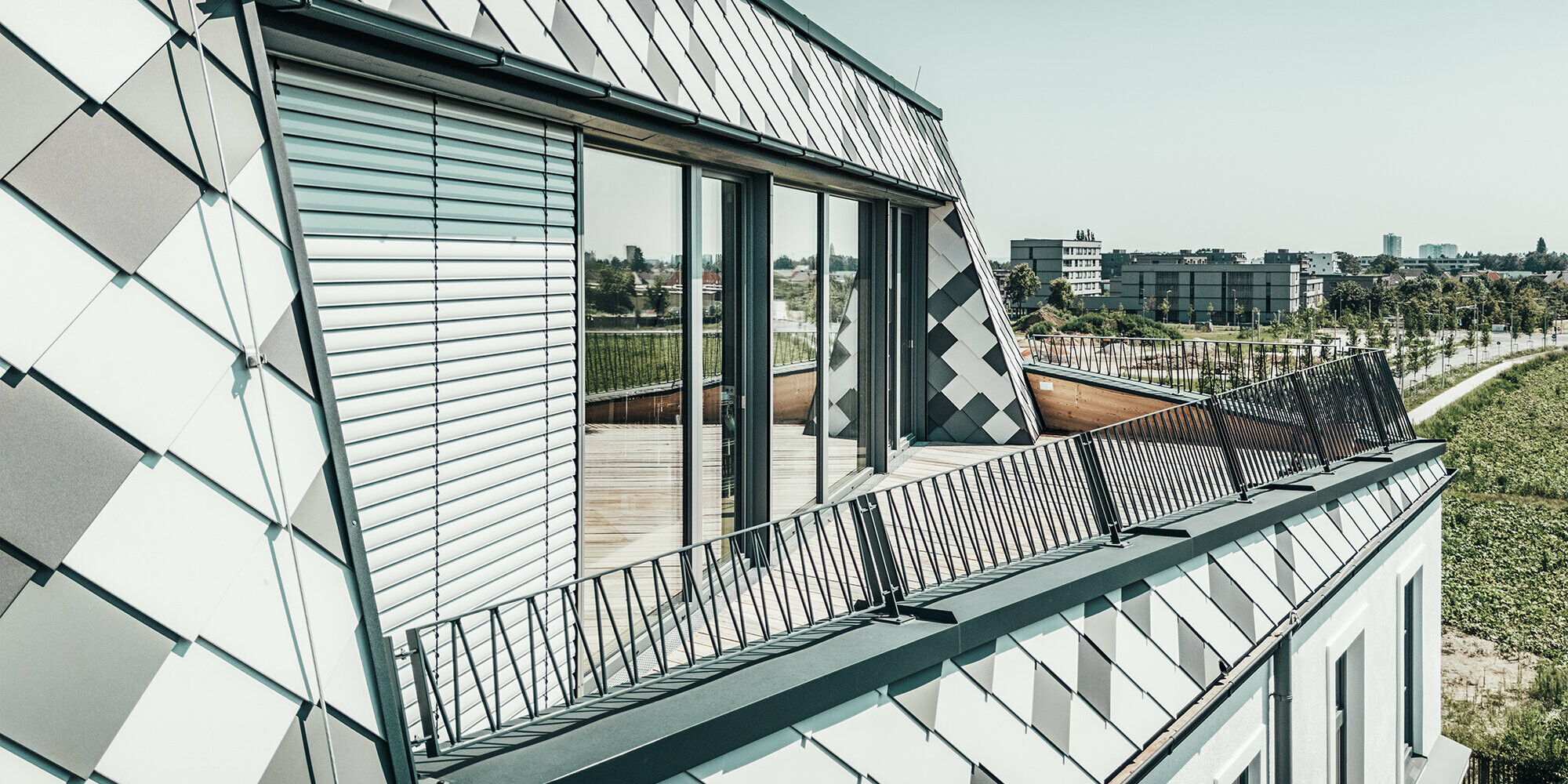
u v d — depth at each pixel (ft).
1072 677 20.08
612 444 21.22
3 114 8.02
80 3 8.82
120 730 7.94
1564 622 107.34
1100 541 23.44
